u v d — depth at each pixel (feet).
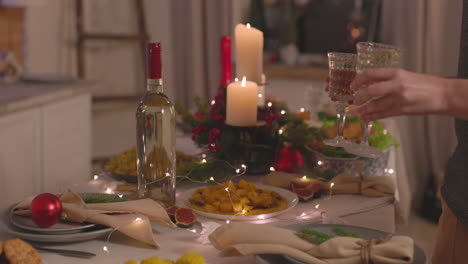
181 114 4.89
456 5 10.15
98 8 12.80
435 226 10.03
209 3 12.05
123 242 2.95
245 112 4.16
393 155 5.45
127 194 3.65
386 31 11.10
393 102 2.37
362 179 3.99
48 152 8.22
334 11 12.46
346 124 4.90
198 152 5.07
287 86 12.30
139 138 3.28
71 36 12.65
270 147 4.30
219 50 12.19
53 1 12.10
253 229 2.69
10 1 9.45
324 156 4.26
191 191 3.72
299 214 3.46
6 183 7.06
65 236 2.77
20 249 2.39
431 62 10.44
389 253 2.45
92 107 13.00
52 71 12.28
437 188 10.43
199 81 12.39
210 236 2.73
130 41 13.12
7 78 8.83
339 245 2.52
